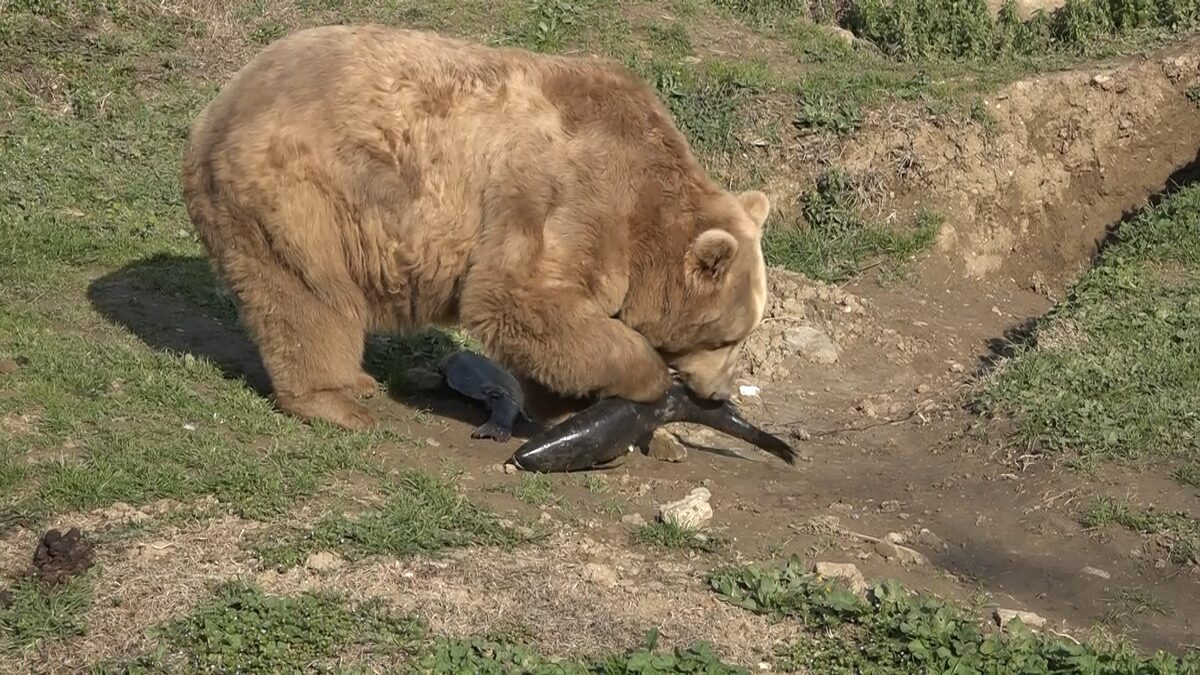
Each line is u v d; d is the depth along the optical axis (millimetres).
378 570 4883
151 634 4402
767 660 4594
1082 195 10898
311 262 6074
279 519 5219
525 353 5969
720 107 10680
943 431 7230
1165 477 6363
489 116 6027
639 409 6141
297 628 4449
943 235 10242
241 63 11297
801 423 7641
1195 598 5527
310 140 6008
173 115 10594
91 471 5340
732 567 5285
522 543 5258
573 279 5926
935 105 10742
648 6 12656
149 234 8836
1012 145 10781
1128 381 7133
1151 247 8922
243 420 6113
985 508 6266
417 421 6605
